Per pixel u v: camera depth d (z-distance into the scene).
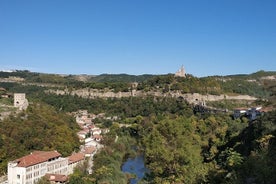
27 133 196.12
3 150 175.00
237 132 187.38
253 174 97.69
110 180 162.12
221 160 147.00
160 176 138.00
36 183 166.38
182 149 157.88
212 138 198.50
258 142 127.19
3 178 167.38
